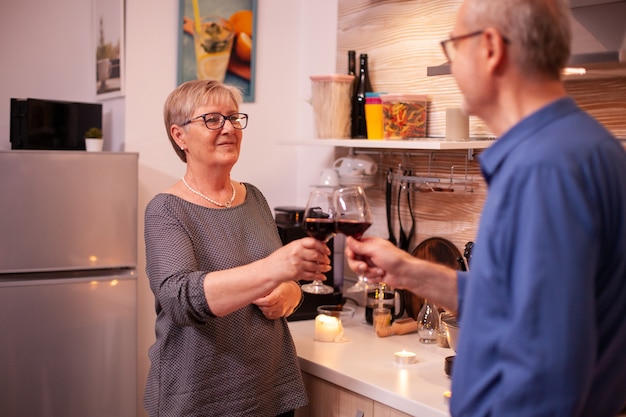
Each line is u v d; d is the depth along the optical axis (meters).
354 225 1.84
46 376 2.79
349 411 2.41
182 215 2.22
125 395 2.92
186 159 2.43
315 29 3.59
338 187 3.26
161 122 3.34
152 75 3.30
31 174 2.77
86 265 2.87
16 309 2.74
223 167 2.31
